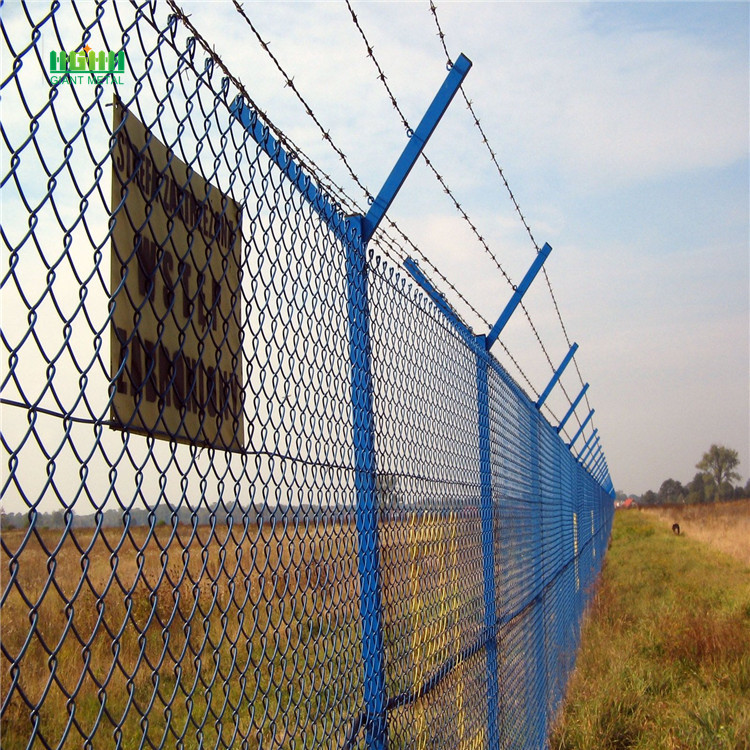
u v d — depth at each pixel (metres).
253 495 1.56
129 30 1.20
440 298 3.37
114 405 1.12
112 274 1.14
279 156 1.82
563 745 6.39
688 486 134.25
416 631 2.64
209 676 3.51
